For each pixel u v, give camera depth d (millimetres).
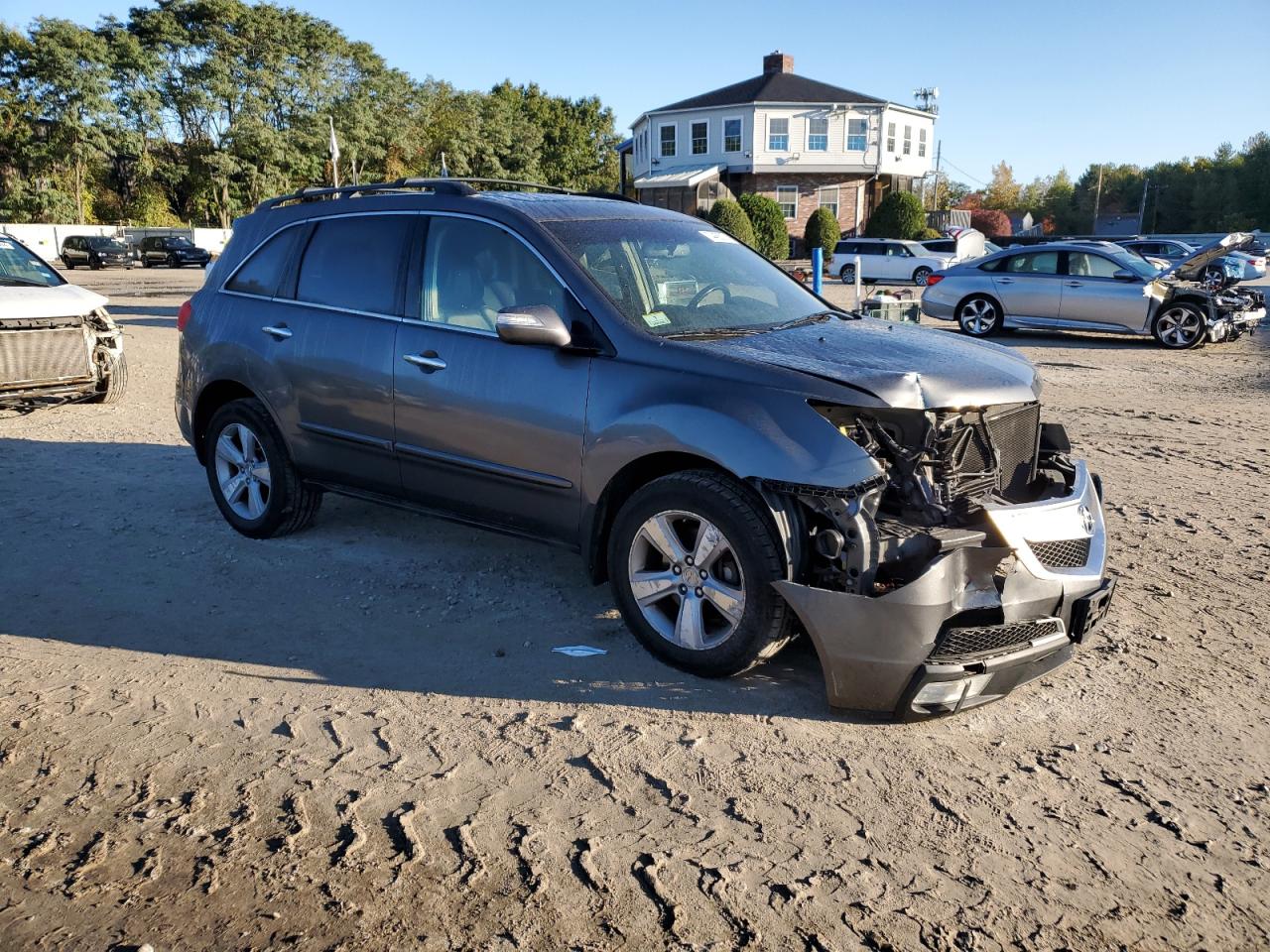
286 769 3219
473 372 4344
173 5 62531
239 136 61719
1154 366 13367
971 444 3816
